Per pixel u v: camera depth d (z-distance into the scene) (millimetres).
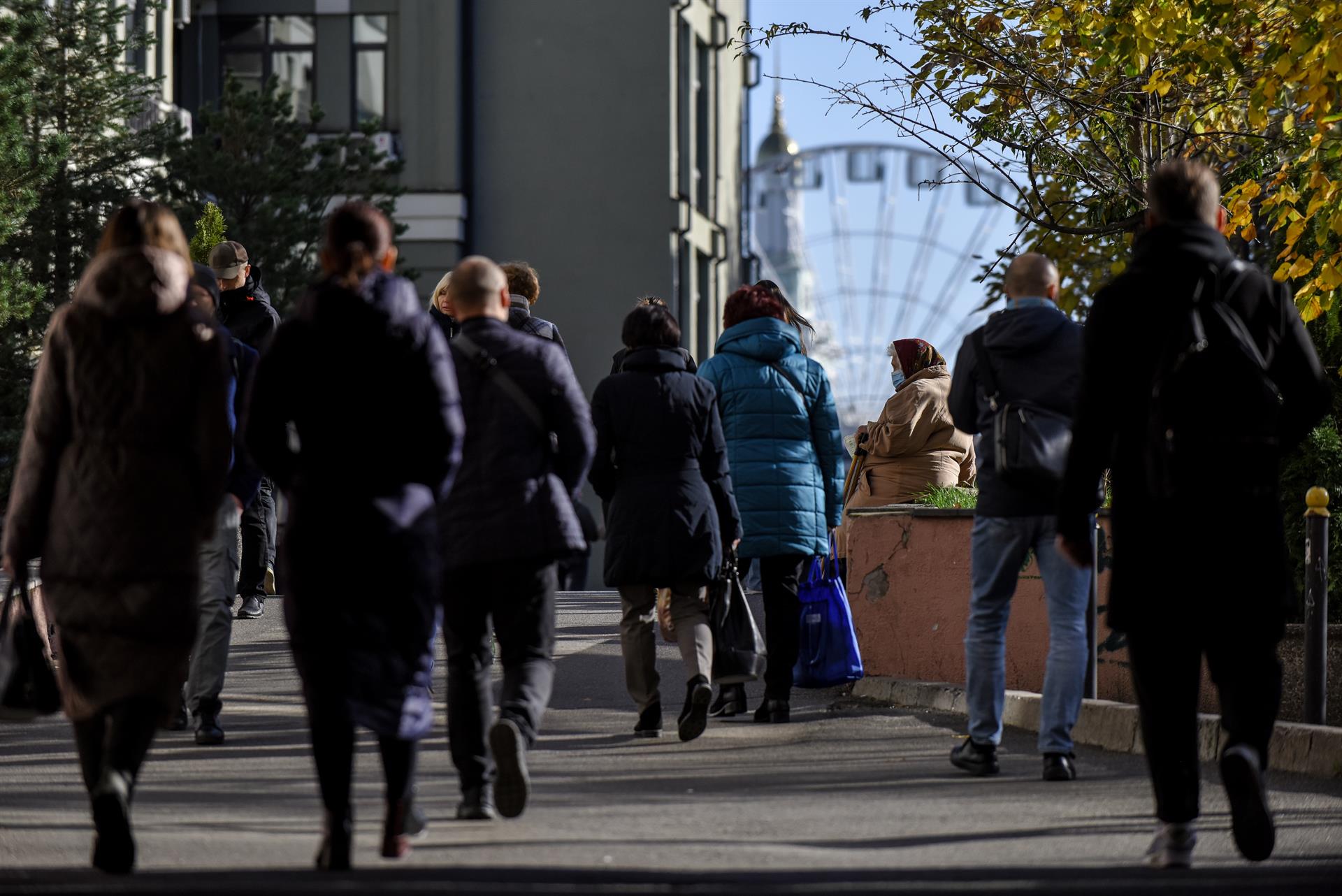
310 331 13352
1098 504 18547
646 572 21016
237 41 88562
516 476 15883
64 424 13734
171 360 13531
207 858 14008
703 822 16062
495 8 89250
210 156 67750
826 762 20234
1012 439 18141
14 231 53812
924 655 25812
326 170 70812
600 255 89188
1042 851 14648
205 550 21422
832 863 13961
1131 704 21391
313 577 13258
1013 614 24453
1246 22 31344
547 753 20891
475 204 89312
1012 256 42469
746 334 23625
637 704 22906
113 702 13375
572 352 89062
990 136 35719
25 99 53500
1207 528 13469
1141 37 31594
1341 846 15164
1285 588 13688
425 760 20312
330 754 13172
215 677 21328
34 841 14930
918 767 19781
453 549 15828
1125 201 36594
